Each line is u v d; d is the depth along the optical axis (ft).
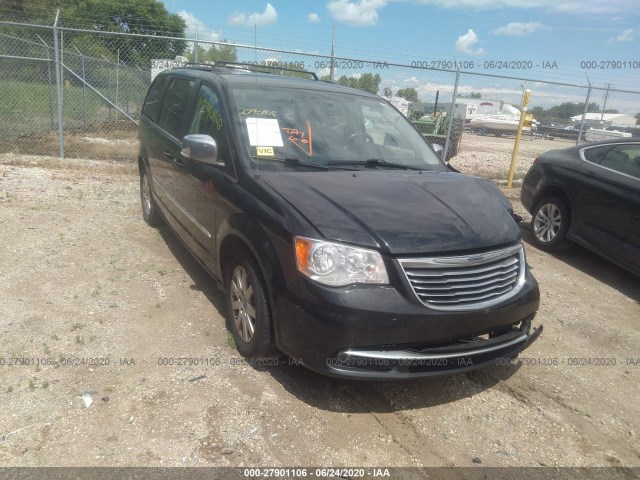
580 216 20.67
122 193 25.34
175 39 32.78
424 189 12.08
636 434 10.88
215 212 12.74
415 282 9.74
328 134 13.87
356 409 10.64
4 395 10.11
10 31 53.67
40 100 51.16
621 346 14.67
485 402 11.43
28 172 28.25
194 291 15.16
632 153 19.85
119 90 53.31
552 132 64.75
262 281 10.85
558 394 12.01
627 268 18.85
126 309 13.80
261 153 12.42
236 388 10.84
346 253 9.60
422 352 9.82
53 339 12.10
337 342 9.39
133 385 10.69
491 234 10.80
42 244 17.56
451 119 37.27
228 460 8.96
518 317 11.13
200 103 15.16
